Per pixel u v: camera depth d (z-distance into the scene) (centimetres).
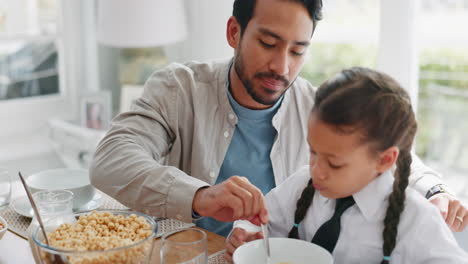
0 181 118
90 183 127
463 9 317
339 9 281
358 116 88
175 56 273
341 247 102
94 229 92
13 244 109
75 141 257
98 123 268
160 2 242
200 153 139
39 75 284
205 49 249
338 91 91
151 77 146
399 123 92
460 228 112
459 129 327
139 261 83
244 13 119
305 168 117
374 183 99
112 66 288
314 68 307
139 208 111
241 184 95
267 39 116
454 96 327
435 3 315
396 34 204
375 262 101
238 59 126
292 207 114
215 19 242
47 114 289
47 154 275
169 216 107
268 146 143
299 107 146
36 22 276
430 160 339
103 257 79
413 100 210
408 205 97
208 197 99
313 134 92
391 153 93
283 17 113
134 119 133
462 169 322
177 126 139
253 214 93
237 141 142
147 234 88
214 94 141
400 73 205
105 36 248
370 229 101
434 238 94
